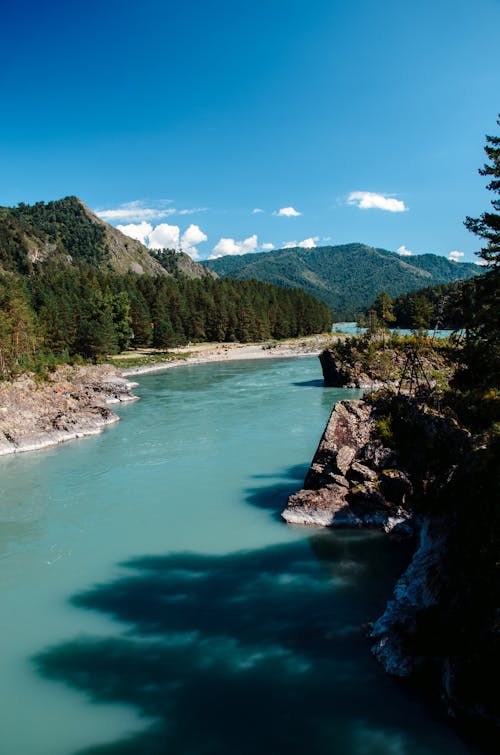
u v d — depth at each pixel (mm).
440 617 16188
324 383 81312
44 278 165750
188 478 36188
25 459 43062
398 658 16609
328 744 13898
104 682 16719
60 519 30062
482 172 17562
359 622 19391
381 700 15367
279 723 14703
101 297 133000
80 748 14156
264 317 162000
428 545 19797
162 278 182500
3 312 82812
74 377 73188
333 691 15828
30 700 16000
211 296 169250
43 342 103562
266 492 33000
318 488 29906
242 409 60094
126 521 29438
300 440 44844
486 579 14750
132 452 43562
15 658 18016
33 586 22812
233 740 14180
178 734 14500
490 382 19375
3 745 14336
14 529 28875
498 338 18656
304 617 19828
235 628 19297
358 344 81750
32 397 52031
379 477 28406
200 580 22938
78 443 47688
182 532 27781
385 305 124312
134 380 92250
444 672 15266
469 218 18141
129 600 21531
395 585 21109
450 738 13922
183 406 64062
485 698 13656
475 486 17125
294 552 25266
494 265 18266
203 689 16188
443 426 27938
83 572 23953
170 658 17734
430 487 27094
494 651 13484
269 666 17094
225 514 29906
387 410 31109
